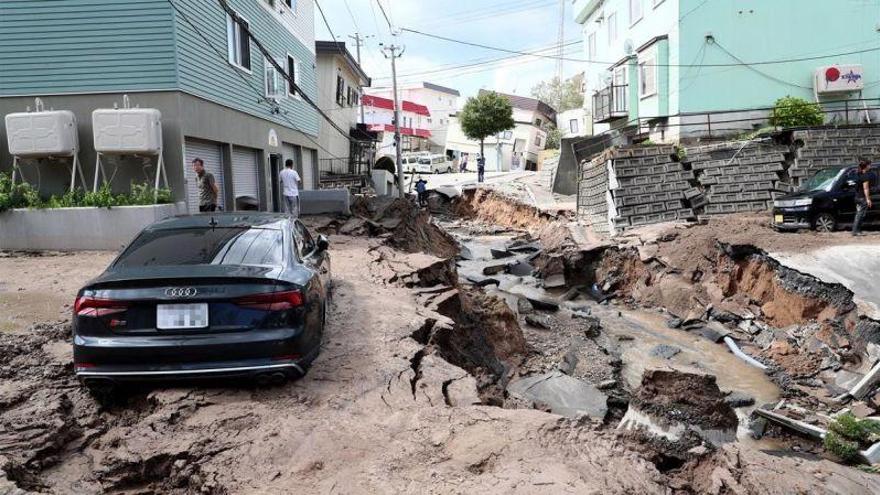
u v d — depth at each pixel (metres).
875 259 11.78
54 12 12.07
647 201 19.61
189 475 3.75
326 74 30.45
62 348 5.73
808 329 11.14
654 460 4.77
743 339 12.21
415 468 3.74
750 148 19.67
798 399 9.37
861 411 8.53
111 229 11.25
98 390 4.57
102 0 12.08
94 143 11.66
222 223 5.68
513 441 4.05
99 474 3.74
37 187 12.26
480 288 14.92
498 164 58.16
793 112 20.75
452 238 23.59
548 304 14.88
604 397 9.03
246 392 4.74
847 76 21.58
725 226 16.20
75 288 8.15
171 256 5.04
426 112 64.88
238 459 3.84
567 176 32.31
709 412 5.84
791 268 12.05
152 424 4.23
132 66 12.20
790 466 4.07
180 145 12.40
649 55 24.23
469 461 3.80
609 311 15.21
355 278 9.56
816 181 15.98
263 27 18.30
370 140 36.50
